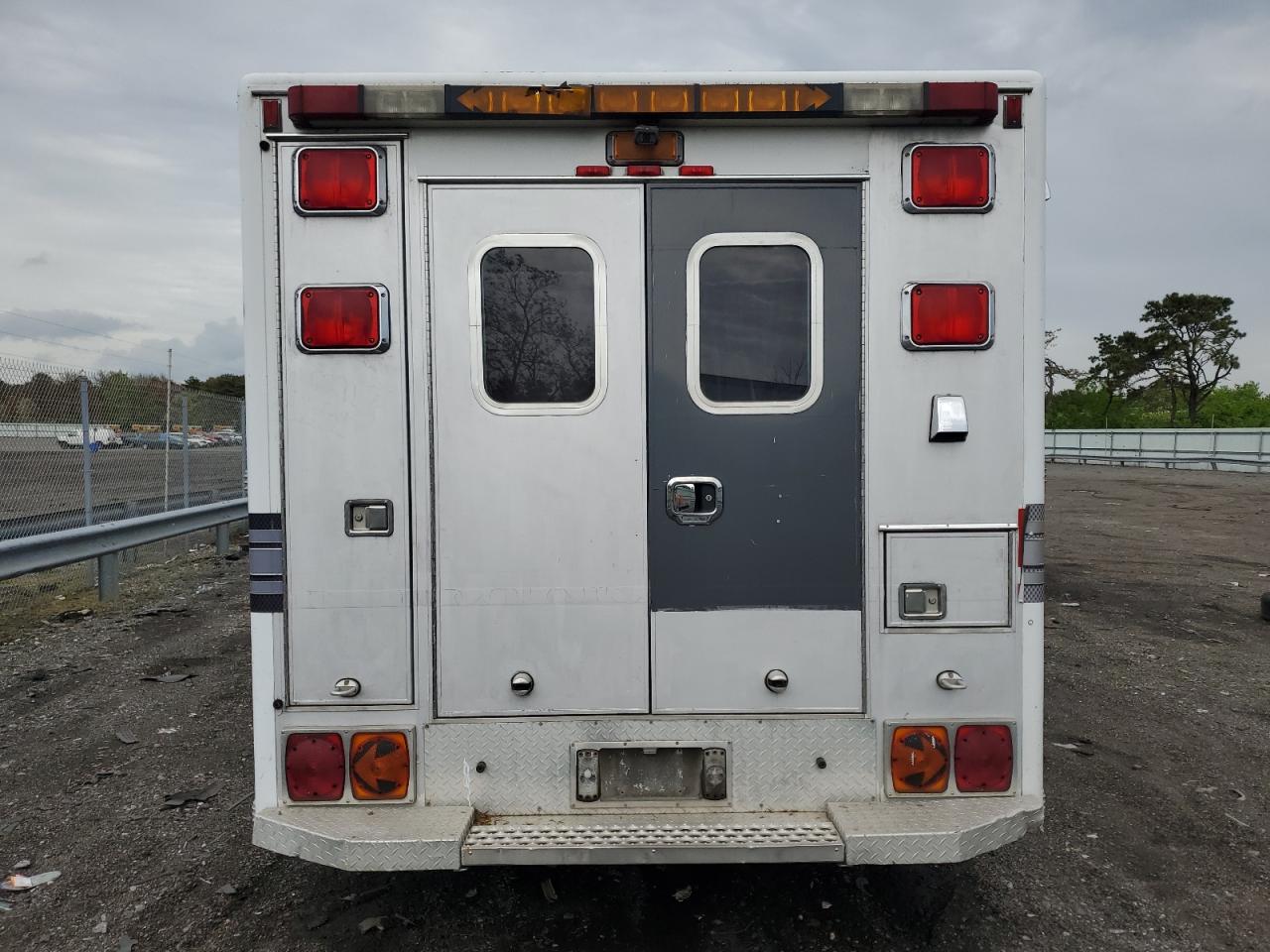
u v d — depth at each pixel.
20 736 4.85
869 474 2.74
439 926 3.06
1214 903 3.23
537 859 2.52
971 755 2.75
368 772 2.72
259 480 2.71
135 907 3.18
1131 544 11.95
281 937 3.00
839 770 2.76
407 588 2.73
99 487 8.10
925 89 2.63
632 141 2.71
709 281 2.74
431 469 2.72
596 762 2.75
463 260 2.71
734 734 2.75
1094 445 34.25
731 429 2.75
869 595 2.75
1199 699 5.57
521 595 2.74
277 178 2.69
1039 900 3.24
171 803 4.00
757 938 2.99
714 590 2.75
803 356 2.74
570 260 2.73
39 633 7.06
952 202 2.72
